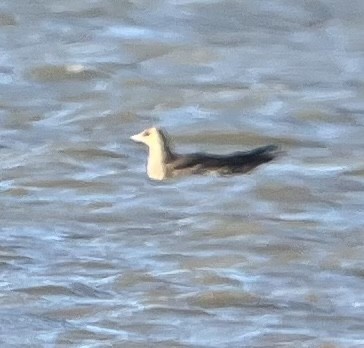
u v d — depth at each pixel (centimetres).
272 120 2130
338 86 2262
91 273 1619
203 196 1845
